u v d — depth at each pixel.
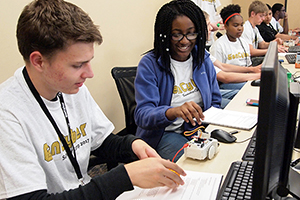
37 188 0.66
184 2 1.38
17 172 0.66
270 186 0.58
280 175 0.65
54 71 0.71
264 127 0.47
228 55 2.78
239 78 2.11
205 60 1.65
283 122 0.57
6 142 0.67
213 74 1.70
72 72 0.71
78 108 0.97
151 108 1.36
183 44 1.41
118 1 2.33
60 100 0.90
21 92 0.77
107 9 2.21
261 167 0.50
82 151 0.96
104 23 2.19
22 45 0.70
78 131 0.95
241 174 0.81
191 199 0.73
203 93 1.56
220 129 1.18
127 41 2.53
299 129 0.78
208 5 3.73
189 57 1.56
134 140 1.00
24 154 0.69
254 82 1.94
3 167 0.64
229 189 0.75
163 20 1.39
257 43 3.93
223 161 0.93
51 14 0.66
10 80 0.79
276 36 4.71
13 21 1.49
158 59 1.48
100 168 2.10
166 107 1.30
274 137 0.52
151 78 1.46
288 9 5.96
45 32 0.65
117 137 1.06
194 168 0.90
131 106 1.64
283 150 0.62
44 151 0.80
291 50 3.23
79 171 0.93
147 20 2.84
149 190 0.79
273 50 0.60
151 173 0.73
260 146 0.49
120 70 1.68
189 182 0.81
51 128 0.83
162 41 1.43
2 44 1.45
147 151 0.93
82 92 1.00
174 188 0.78
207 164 0.92
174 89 1.51
